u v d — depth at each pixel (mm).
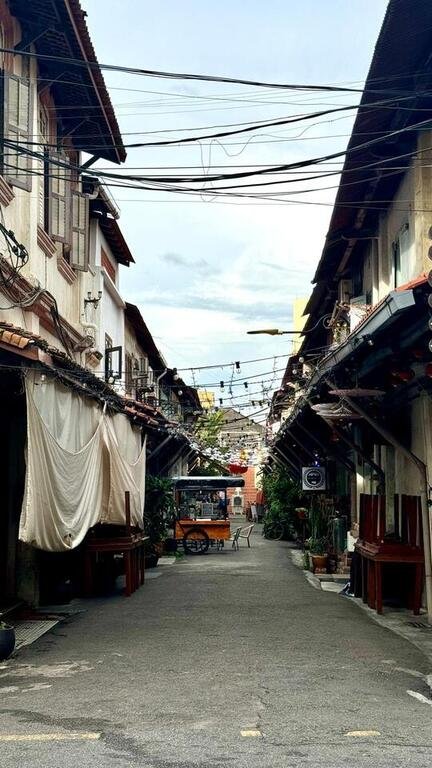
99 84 13961
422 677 8773
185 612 13719
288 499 35094
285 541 36500
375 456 17812
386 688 8219
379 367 12453
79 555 15812
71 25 12164
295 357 29969
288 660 9602
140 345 31266
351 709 7324
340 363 12227
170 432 26766
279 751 6023
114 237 21484
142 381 29641
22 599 13953
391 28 10414
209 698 7719
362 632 11625
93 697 7797
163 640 10992
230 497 78000
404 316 9656
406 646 10555
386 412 14891
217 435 53500
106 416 15086
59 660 9680
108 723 6840
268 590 17156
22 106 11398
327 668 9164
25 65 12430
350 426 19406
